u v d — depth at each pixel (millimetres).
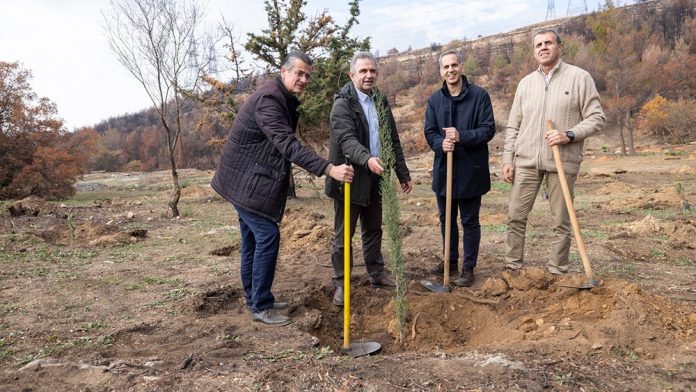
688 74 61562
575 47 70500
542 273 4676
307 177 19547
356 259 6840
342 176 3871
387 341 4277
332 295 5336
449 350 3967
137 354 3770
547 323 4012
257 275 4363
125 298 5266
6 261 7102
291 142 3996
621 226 9148
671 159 34188
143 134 93750
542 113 4902
